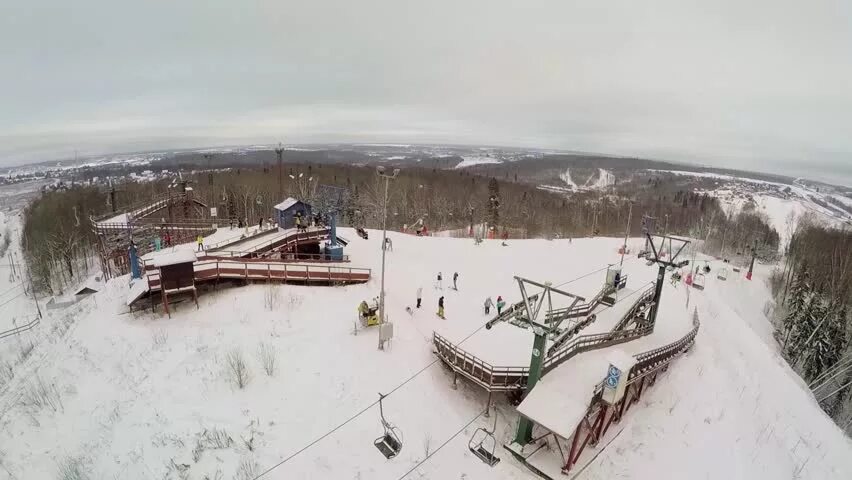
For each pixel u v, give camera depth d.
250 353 20.06
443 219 83.12
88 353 20.44
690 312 36.78
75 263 56.12
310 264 28.08
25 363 21.53
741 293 55.44
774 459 20.48
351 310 25.11
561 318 17.78
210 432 15.81
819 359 42.94
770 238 90.19
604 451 19.30
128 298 24.31
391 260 39.19
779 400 27.53
